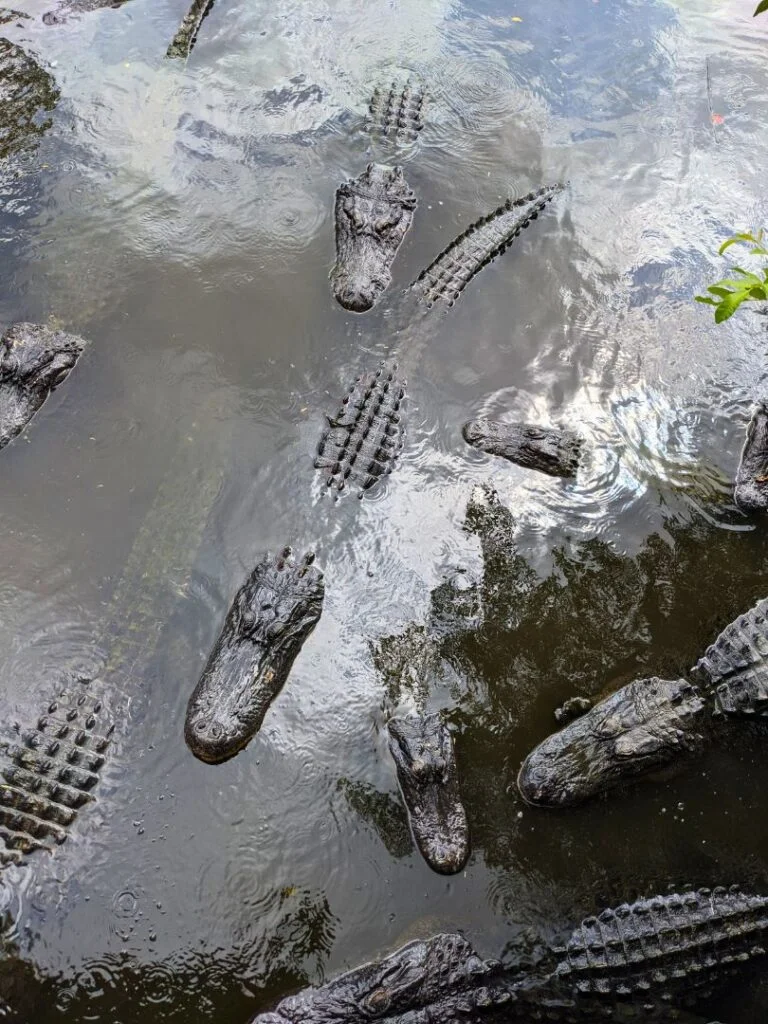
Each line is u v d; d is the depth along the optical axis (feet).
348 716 9.25
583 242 11.52
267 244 11.28
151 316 10.78
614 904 8.83
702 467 10.37
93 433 10.20
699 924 8.59
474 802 9.05
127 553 9.73
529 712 9.36
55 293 10.82
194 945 8.62
